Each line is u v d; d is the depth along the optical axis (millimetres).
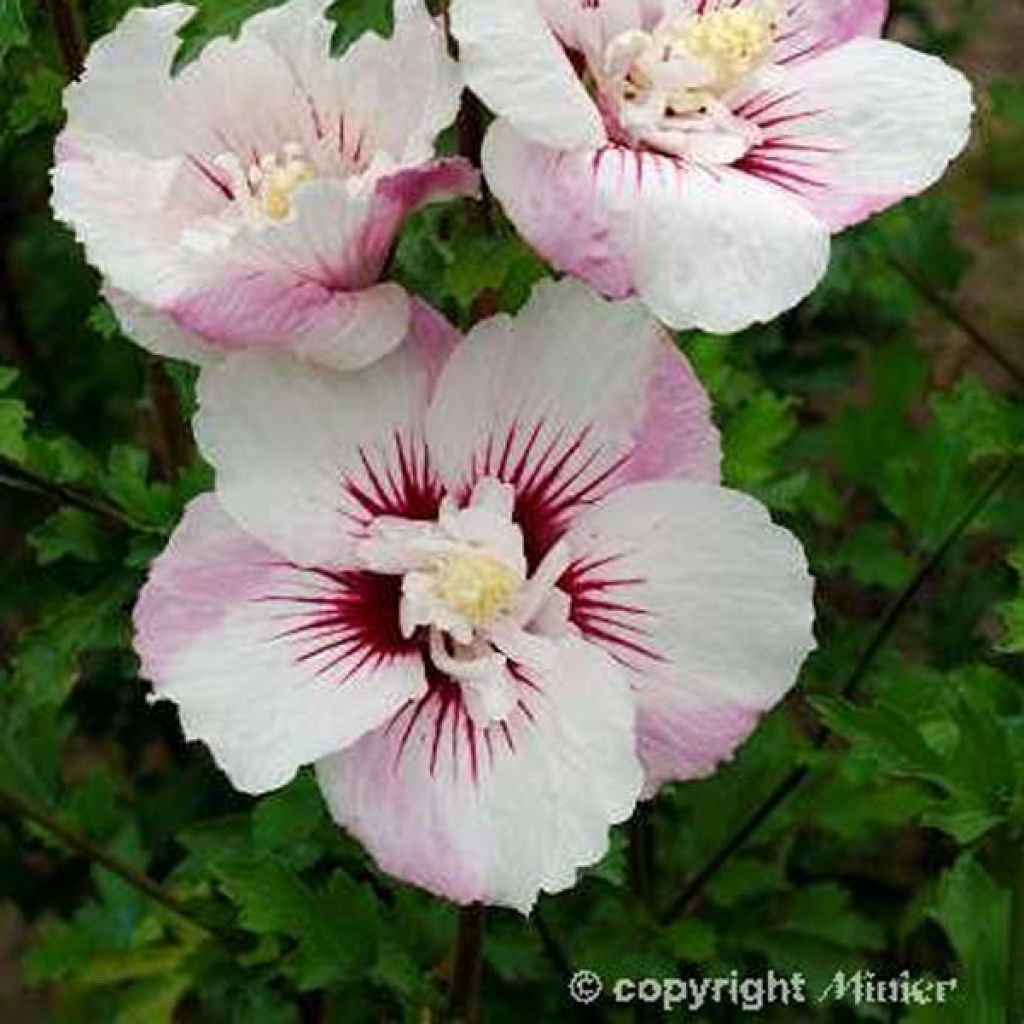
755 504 407
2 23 515
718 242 392
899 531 639
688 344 561
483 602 414
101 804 596
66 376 779
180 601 413
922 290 655
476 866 405
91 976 621
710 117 417
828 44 431
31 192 772
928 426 671
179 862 673
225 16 416
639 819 558
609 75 414
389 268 440
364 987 540
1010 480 654
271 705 407
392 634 422
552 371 414
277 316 398
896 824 592
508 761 410
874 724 482
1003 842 565
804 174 413
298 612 417
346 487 418
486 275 438
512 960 575
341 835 555
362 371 414
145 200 416
